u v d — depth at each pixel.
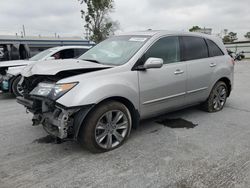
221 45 5.57
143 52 3.94
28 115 5.54
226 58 5.55
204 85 5.01
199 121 4.93
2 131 4.48
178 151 3.59
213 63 5.16
